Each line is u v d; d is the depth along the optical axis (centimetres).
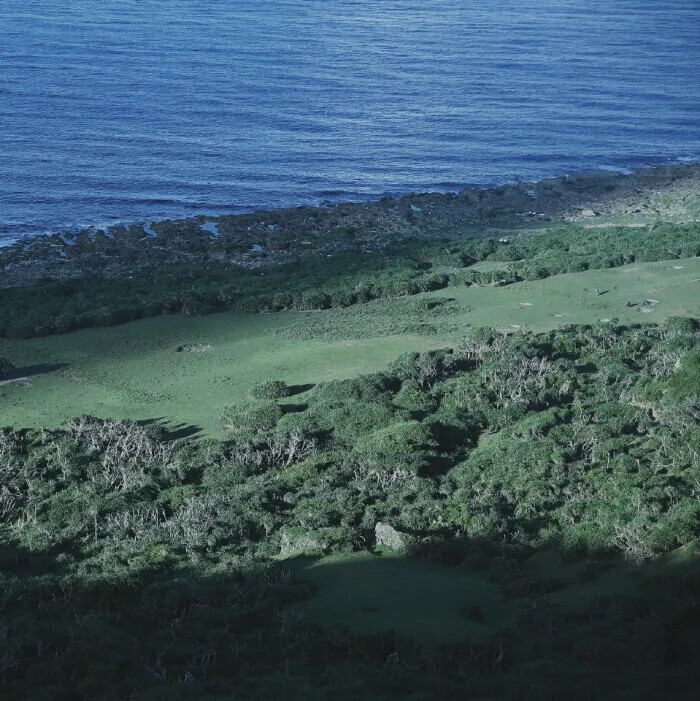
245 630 3969
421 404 6788
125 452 6119
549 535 4853
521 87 19112
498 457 5869
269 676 3516
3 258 10600
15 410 6956
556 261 10106
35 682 3497
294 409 6919
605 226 11962
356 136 15688
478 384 7075
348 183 13762
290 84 18562
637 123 17025
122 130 15362
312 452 6109
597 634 3744
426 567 4653
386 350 8062
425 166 14550
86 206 12450
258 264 10650
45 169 13550
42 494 5725
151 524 5262
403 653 3688
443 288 9762
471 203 13025
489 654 3653
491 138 15900
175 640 3859
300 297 9256
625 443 5912
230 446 6216
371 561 4694
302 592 4253
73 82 17888
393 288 9569
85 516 5344
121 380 7550
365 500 5431
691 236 10888
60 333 8525
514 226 12106
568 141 15912
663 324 8362
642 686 3372
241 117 16362
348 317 8975
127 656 3675
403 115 16938
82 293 9469
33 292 9525
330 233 11750
